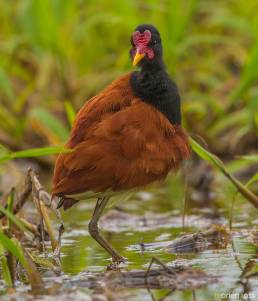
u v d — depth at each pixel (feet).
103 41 58.34
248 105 52.19
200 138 37.47
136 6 58.65
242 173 51.06
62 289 30.53
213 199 46.26
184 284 30.83
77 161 32.07
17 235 37.78
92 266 33.73
